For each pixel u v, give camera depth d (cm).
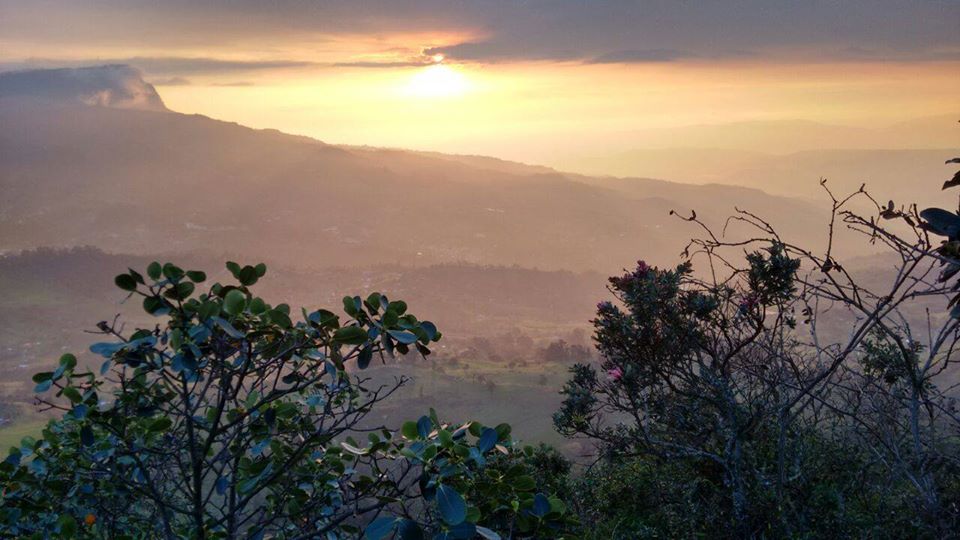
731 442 321
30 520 260
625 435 400
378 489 245
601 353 387
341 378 263
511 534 222
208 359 232
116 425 251
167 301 223
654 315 361
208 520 252
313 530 252
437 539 200
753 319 330
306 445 241
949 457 277
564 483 417
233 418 266
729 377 349
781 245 298
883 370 314
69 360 249
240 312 222
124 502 267
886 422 305
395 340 234
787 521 298
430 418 229
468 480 223
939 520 262
